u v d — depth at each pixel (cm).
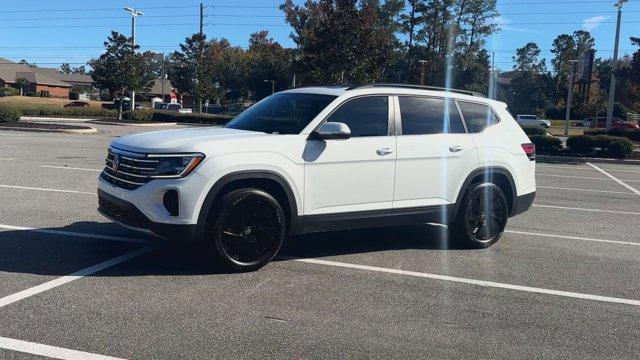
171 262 592
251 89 8438
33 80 9094
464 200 691
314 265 607
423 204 657
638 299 539
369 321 458
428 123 669
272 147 566
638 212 1047
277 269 586
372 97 636
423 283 562
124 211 548
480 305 507
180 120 4394
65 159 1484
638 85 2775
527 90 10144
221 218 543
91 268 563
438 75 7669
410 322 460
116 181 569
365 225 626
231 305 479
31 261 580
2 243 644
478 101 725
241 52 8931
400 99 655
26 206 852
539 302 521
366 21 3052
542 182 1481
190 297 494
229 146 549
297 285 538
